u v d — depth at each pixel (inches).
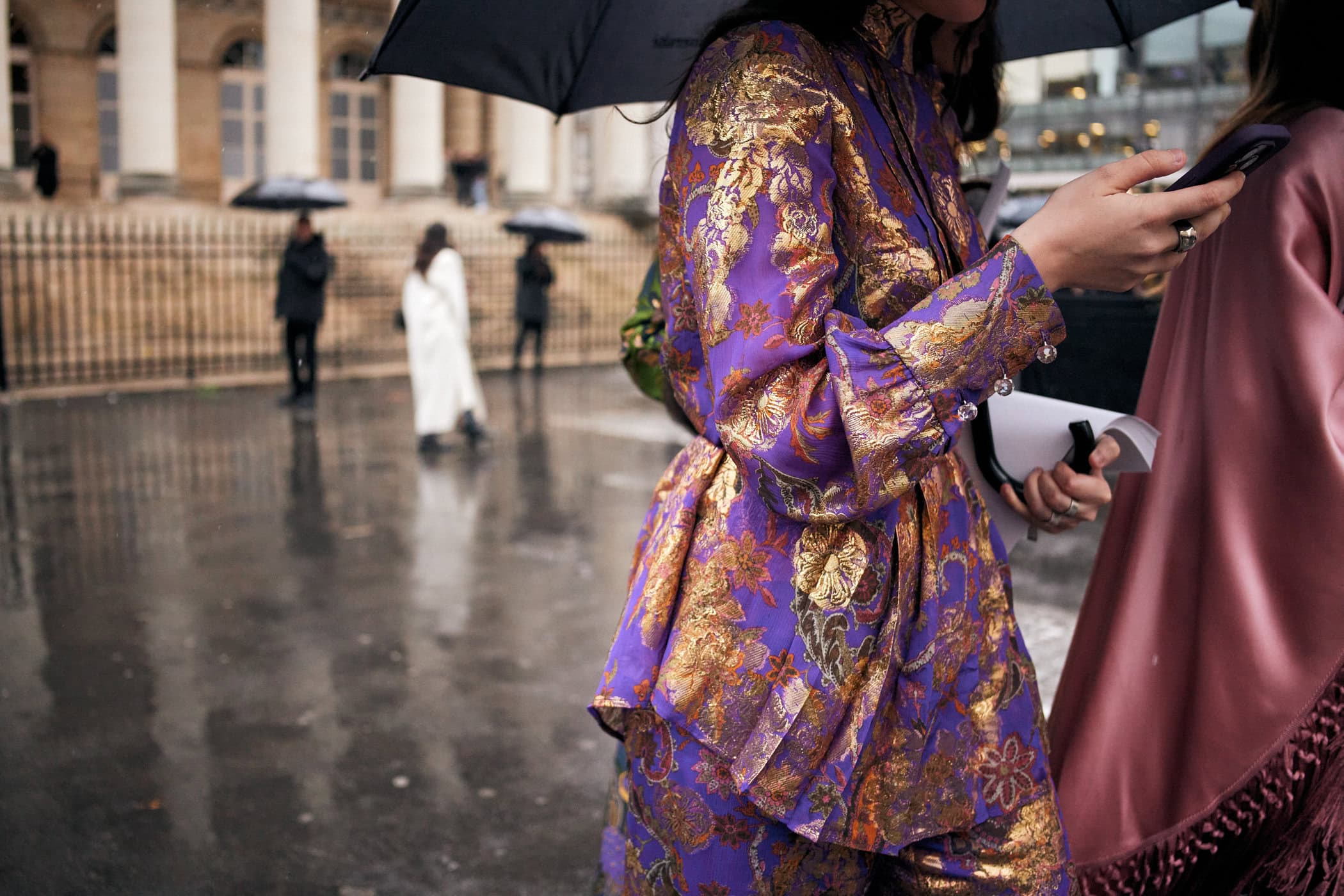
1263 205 62.8
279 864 125.4
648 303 85.2
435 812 137.6
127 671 183.9
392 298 779.4
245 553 256.5
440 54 59.9
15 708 168.1
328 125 1120.8
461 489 327.6
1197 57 336.5
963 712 50.1
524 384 588.7
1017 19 71.1
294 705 170.2
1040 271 42.0
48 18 850.8
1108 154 360.2
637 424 452.1
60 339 621.3
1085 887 65.0
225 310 694.5
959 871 50.7
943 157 52.5
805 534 46.6
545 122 1114.1
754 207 43.5
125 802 139.5
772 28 45.7
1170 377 67.4
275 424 444.8
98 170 874.1
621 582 235.0
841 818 46.5
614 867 85.0
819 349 43.0
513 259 888.3
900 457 41.6
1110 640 66.4
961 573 49.7
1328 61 64.7
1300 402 60.6
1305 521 60.6
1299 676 60.4
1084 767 65.7
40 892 119.3
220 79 1016.2
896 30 50.9
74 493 317.7
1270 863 62.2
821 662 46.2
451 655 191.6
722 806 47.7
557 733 160.6
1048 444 61.9
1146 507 66.7
